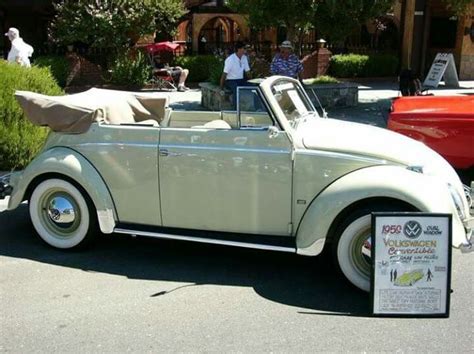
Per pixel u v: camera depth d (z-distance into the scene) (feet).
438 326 12.76
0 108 24.34
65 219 16.90
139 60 56.54
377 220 12.92
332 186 14.33
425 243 12.95
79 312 13.32
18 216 20.35
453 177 15.08
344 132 15.61
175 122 19.13
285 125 14.89
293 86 17.54
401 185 13.67
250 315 13.26
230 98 38.88
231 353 11.59
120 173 16.16
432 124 22.65
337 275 15.66
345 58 63.82
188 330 12.53
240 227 15.61
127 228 16.31
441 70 54.54
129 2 54.24
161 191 15.94
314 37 67.26
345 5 36.99
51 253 16.99
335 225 14.40
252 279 15.38
